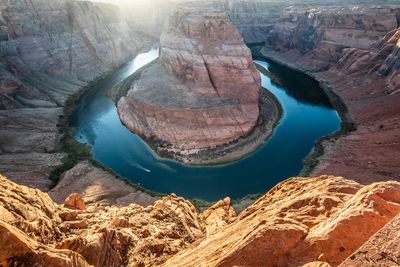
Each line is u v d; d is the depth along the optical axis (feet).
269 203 65.05
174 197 109.09
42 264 38.17
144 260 56.29
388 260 19.79
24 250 37.81
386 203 36.04
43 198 70.49
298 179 75.25
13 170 169.78
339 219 34.88
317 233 34.45
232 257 33.65
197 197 159.63
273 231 34.37
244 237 39.55
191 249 54.29
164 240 66.90
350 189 50.11
